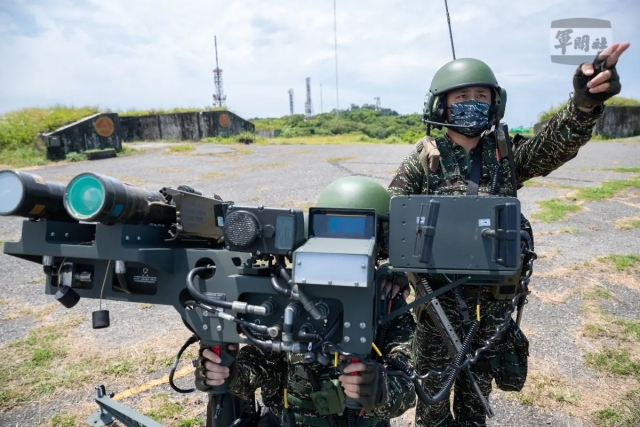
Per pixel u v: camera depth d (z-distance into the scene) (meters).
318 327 1.65
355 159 16.98
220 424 2.25
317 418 2.21
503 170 2.57
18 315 5.27
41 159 18.22
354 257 1.49
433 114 2.61
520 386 2.67
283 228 1.63
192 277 1.71
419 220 1.72
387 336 1.98
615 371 4.04
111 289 1.86
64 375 4.10
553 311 5.15
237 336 1.75
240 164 16.20
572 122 2.27
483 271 1.70
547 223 8.32
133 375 4.12
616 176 12.55
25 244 1.81
